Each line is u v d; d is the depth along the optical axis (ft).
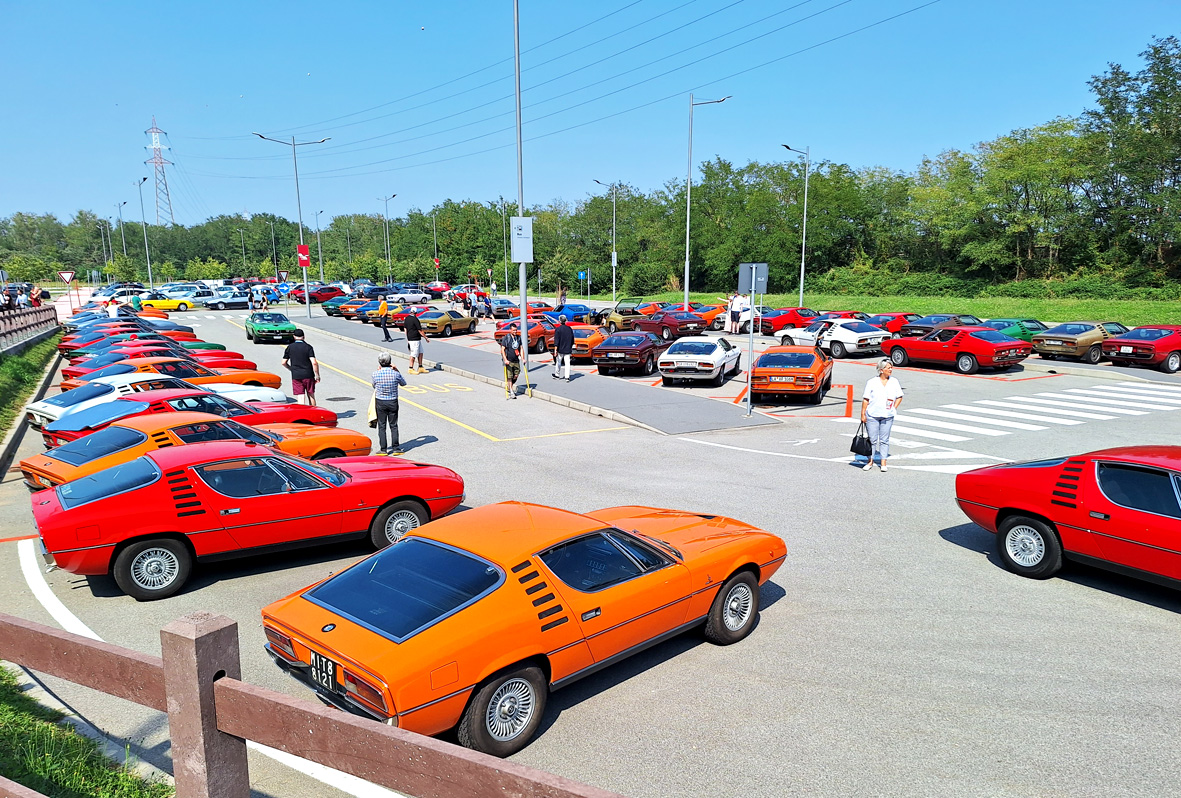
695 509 35.17
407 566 16.66
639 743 16.21
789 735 16.48
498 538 17.19
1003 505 26.91
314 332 128.57
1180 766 15.25
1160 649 20.76
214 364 68.03
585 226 294.05
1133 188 181.47
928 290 216.54
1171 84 171.12
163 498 24.00
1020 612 23.41
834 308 202.49
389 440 51.60
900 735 16.46
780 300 221.87
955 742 16.17
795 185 244.83
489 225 317.22
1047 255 205.36
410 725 13.91
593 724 17.01
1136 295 171.73
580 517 19.13
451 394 72.18
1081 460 25.35
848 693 18.35
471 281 284.20
